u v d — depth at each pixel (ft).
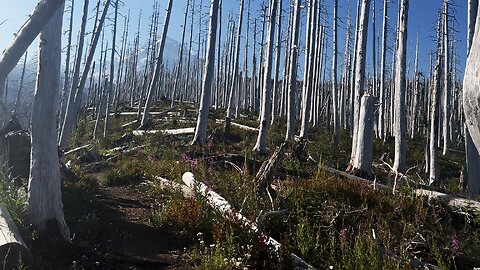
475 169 38.34
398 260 17.01
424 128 137.08
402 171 45.03
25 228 18.70
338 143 70.54
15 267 15.76
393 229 20.99
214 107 127.95
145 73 129.49
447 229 23.25
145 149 54.34
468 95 4.14
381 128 98.22
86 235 21.27
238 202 24.86
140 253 19.77
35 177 19.44
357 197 25.30
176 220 23.17
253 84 125.29
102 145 69.15
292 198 24.03
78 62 53.57
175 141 60.70
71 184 30.89
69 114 48.57
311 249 18.74
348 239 20.02
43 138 19.53
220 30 124.26
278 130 76.13
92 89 162.30
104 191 33.40
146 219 25.36
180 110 106.32
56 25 19.86
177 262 18.90
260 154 51.52
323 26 89.86
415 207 24.50
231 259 16.96
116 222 24.45
